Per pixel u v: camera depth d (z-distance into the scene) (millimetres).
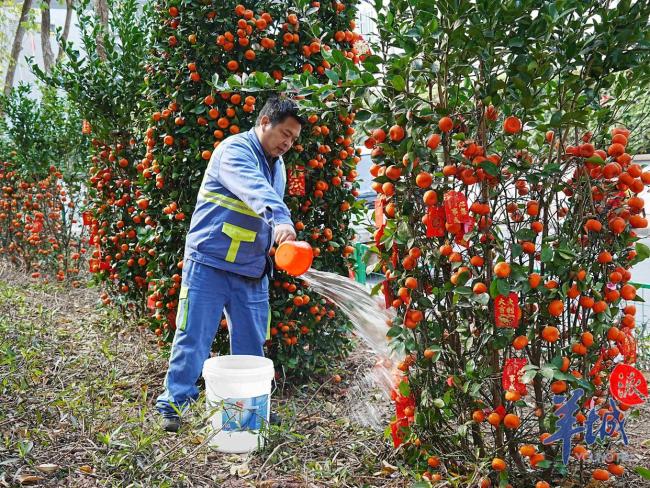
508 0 2295
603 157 2578
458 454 2670
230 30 4113
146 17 6121
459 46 2393
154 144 4457
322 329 4500
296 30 4184
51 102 8438
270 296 4328
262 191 3178
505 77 2527
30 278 8398
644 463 2969
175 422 3416
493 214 2564
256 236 3562
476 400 2609
